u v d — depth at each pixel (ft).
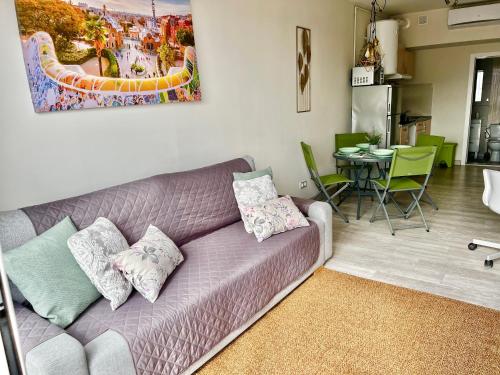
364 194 15.31
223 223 8.91
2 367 2.07
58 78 6.63
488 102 23.03
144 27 7.91
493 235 11.30
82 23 6.85
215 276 6.53
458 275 8.93
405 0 16.98
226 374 6.03
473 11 17.26
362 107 17.17
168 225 7.69
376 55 16.22
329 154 16.53
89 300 5.56
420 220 12.92
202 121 9.77
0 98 5.98
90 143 7.31
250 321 7.09
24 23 6.09
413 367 5.98
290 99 13.30
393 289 8.39
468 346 6.40
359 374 5.89
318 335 6.89
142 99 8.05
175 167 9.18
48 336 4.52
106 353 4.70
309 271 8.96
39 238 5.47
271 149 12.66
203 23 9.41
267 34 11.75
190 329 5.74
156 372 5.28
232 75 10.56
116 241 6.18
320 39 14.73
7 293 2.05
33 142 6.46
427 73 22.11
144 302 5.77
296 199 10.05
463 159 22.06
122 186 7.26
